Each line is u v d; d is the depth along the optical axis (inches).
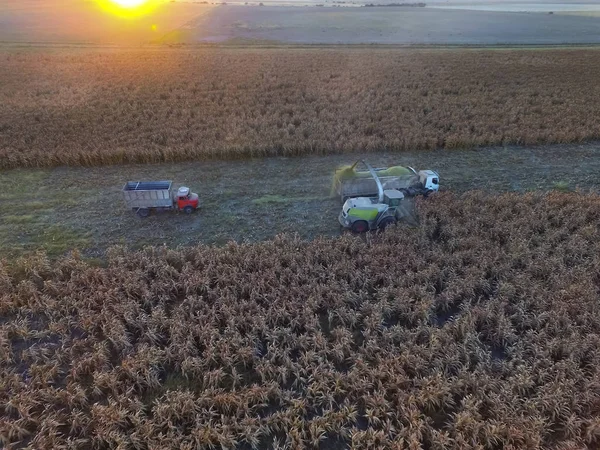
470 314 603.5
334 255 725.9
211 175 1034.1
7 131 1198.3
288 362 539.8
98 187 971.3
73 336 591.8
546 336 575.5
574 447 448.5
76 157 1055.6
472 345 565.6
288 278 679.7
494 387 509.4
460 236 784.3
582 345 550.0
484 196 910.4
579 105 1418.6
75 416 475.2
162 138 1160.8
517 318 609.0
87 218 856.3
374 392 503.5
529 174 1034.7
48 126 1246.9
